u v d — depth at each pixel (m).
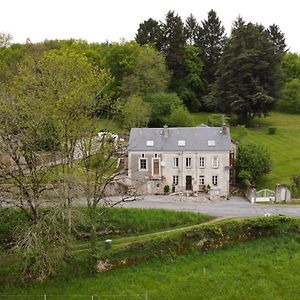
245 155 62.00
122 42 102.50
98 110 43.00
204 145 61.34
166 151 61.41
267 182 62.06
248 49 89.81
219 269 37.12
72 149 37.47
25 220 40.78
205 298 33.12
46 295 33.81
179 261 38.81
